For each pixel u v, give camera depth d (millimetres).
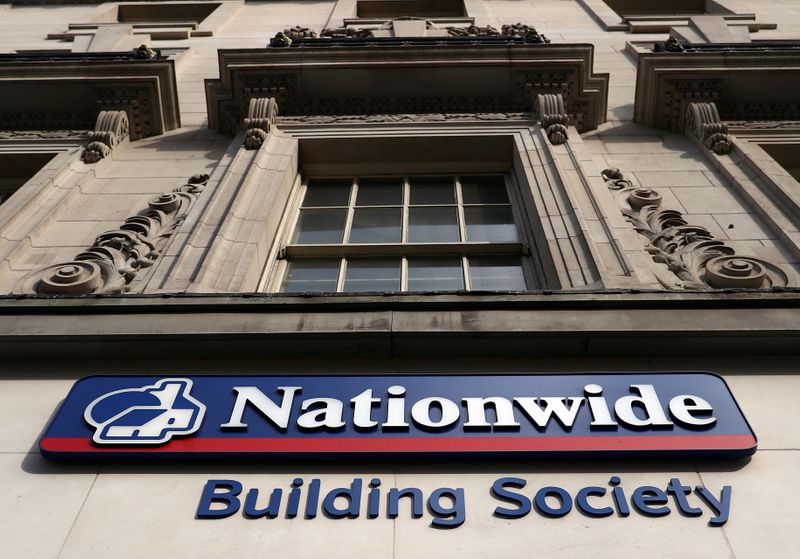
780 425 5625
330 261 9000
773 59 11086
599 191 9273
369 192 10414
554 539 4785
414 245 9055
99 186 9922
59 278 7633
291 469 5410
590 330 6160
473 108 11266
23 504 5145
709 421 5520
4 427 5797
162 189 9750
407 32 15883
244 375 6055
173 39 17703
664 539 4773
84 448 5473
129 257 8148
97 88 11320
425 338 6227
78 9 21312
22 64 11281
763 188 9180
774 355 6309
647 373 5949
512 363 6258
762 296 6371
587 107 11250
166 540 4852
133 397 5848
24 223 8766
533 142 10227
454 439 5457
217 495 5148
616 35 16797
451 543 4773
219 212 8727
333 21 18438
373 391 5840
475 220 9688
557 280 7621
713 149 10242
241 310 6492
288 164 9938
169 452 5426
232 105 11359
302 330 6246
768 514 4938
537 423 5527
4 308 6570
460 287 8508
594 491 5133
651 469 5336
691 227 8477
